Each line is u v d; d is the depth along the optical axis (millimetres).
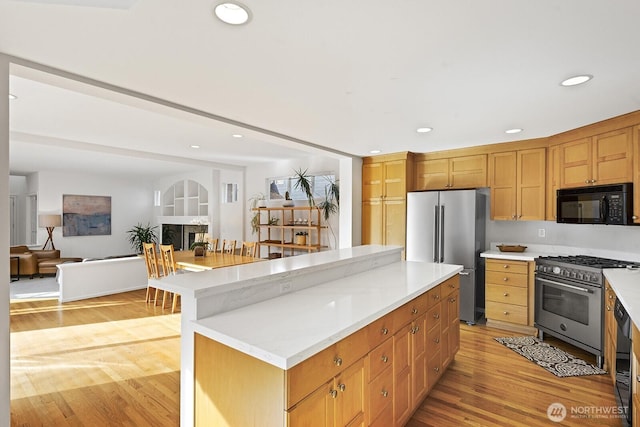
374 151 4762
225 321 1660
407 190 4781
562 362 3145
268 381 1353
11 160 6730
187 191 8852
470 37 1729
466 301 4258
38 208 8156
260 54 1924
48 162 7043
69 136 4375
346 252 3164
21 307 4941
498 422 2250
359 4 1460
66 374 2891
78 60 1992
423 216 4570
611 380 2795
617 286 2406
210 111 2977
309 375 1389
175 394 2576
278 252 6742
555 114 3006
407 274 2881
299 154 5887
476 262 4273
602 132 3230
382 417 1884
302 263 2479
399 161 4840
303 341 1401
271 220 6727
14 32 1679
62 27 1637
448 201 4379
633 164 2945
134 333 3891
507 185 4191
